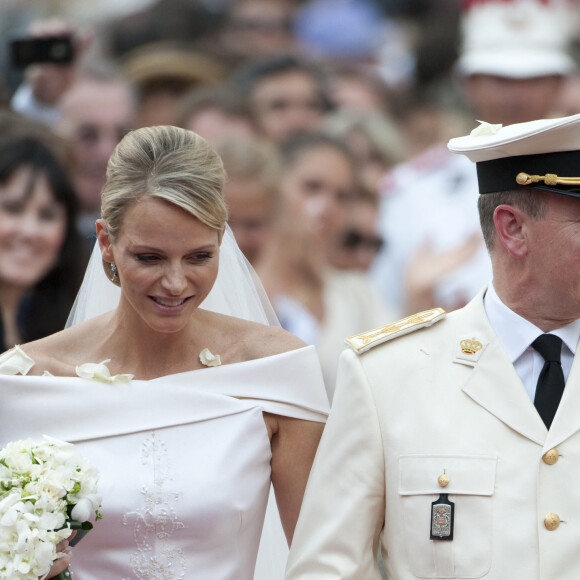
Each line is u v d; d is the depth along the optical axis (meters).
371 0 38.59
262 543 17.19
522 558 13.65
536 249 14.05
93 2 37.81
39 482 13.83
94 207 29.36
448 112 35.41
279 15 37.78
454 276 28.83
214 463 15.72
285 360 16.31
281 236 27.47
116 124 29.53
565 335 14.30
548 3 28.47
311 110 32.75
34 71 29.12
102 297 17.06
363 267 29.70
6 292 23.56
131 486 15.53
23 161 23.53
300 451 16.33
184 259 14.96
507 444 14.02
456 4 38.12
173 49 35.75
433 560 13.87
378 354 14.73
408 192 29.92
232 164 26.97
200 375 16.14
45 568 13.62
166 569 15.54
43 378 16.00
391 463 14.27
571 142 13.86
